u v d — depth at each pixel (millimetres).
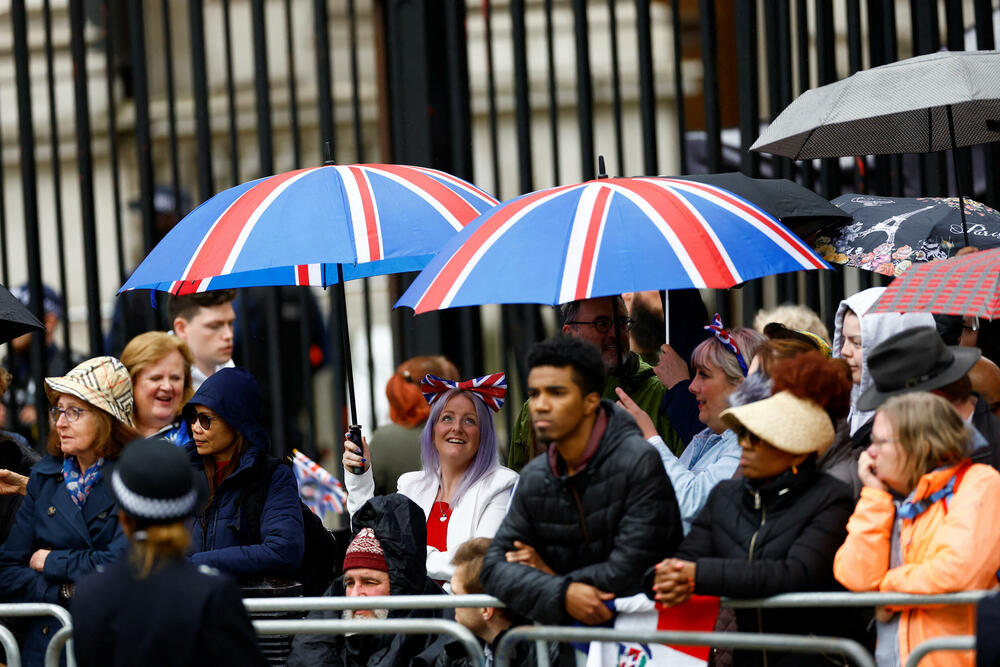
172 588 10820
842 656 12328
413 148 22094
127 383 16469
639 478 12312
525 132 21266
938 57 15906
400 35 22125
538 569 12586
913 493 11953
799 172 22516
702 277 13070
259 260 14383
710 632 12008
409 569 15156
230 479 15742
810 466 12375
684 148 20891
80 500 15992
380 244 14680
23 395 24312
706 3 20812
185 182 28141
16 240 28406
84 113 22375
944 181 20578
